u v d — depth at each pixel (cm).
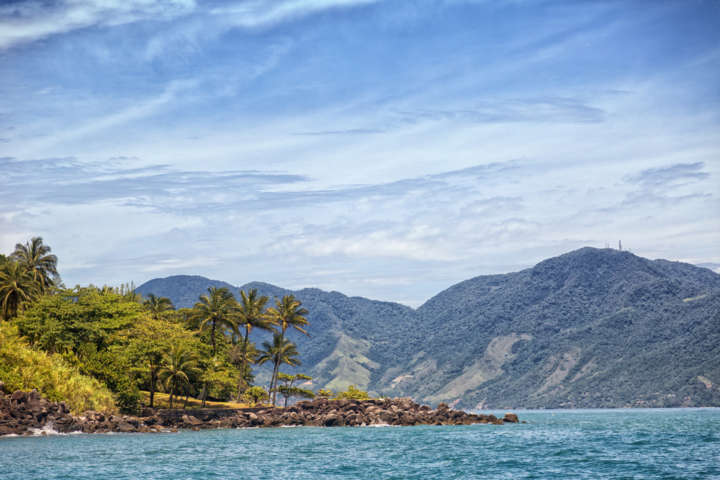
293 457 6569
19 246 13112
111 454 6506
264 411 13450
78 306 11244
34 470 5328
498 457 6531
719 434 9231
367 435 9919
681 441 8056
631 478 5031
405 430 11394
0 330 9612
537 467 5725
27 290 11594
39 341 10500
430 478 5200
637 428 11450
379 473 5472
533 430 11375
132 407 11194
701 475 5091
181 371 11950
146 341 11856
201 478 5159
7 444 7350
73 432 9025
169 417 11319
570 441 8456
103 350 11369
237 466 5834
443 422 14000
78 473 5228
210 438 8975
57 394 9506
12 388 9100
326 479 5166
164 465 5797
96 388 10481
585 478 5078
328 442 8450
